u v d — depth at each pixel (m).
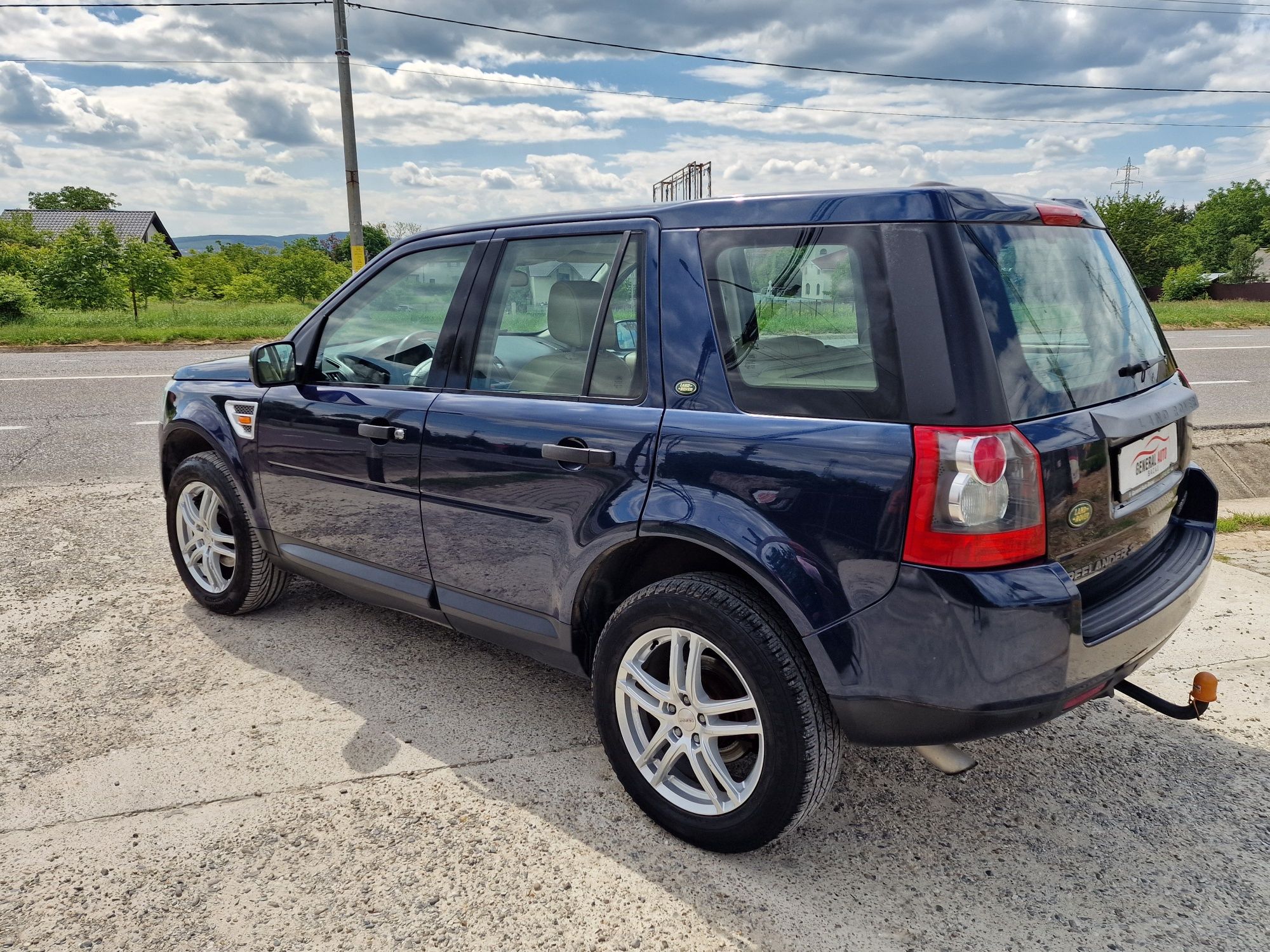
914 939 2.12
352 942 2.10
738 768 2.57
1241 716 3.21
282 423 3.52
